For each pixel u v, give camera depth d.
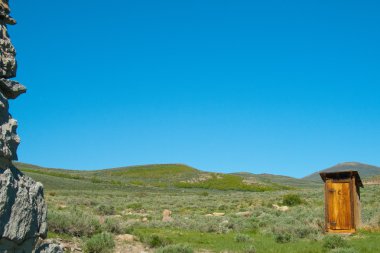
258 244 20.61
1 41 6.75
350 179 23.59
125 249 17.20
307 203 49.53
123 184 105.81
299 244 20.42
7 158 6.31
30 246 6.61
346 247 18.53
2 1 6.86
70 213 21.11
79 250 15.75
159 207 48.38
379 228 24.25
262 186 122.69
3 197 5.87
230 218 32.81
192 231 25.88
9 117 6.60
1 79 6.72
